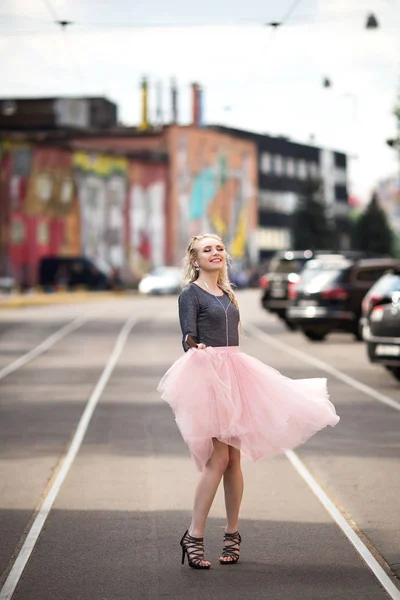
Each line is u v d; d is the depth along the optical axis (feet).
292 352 102.12
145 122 369.91
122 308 203.00
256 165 433.89
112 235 333.83
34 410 59.41
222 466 27.45
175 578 25.98
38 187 307.78
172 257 358.64
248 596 24.43
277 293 139.44
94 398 65.00
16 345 111.24
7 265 301.63
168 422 54.49
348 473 40.27
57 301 234.38
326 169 536.01
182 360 27.58
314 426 28.07
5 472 40.60
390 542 29.48
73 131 364.99
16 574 26.37
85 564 27.30
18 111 389.39
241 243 416.87
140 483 38.27
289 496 36.01
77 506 34.37
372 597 24.27
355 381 74.59
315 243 435.94
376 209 519.19
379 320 73.15
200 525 27.17
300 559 27.73
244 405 27.58
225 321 28.04
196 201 376.07
